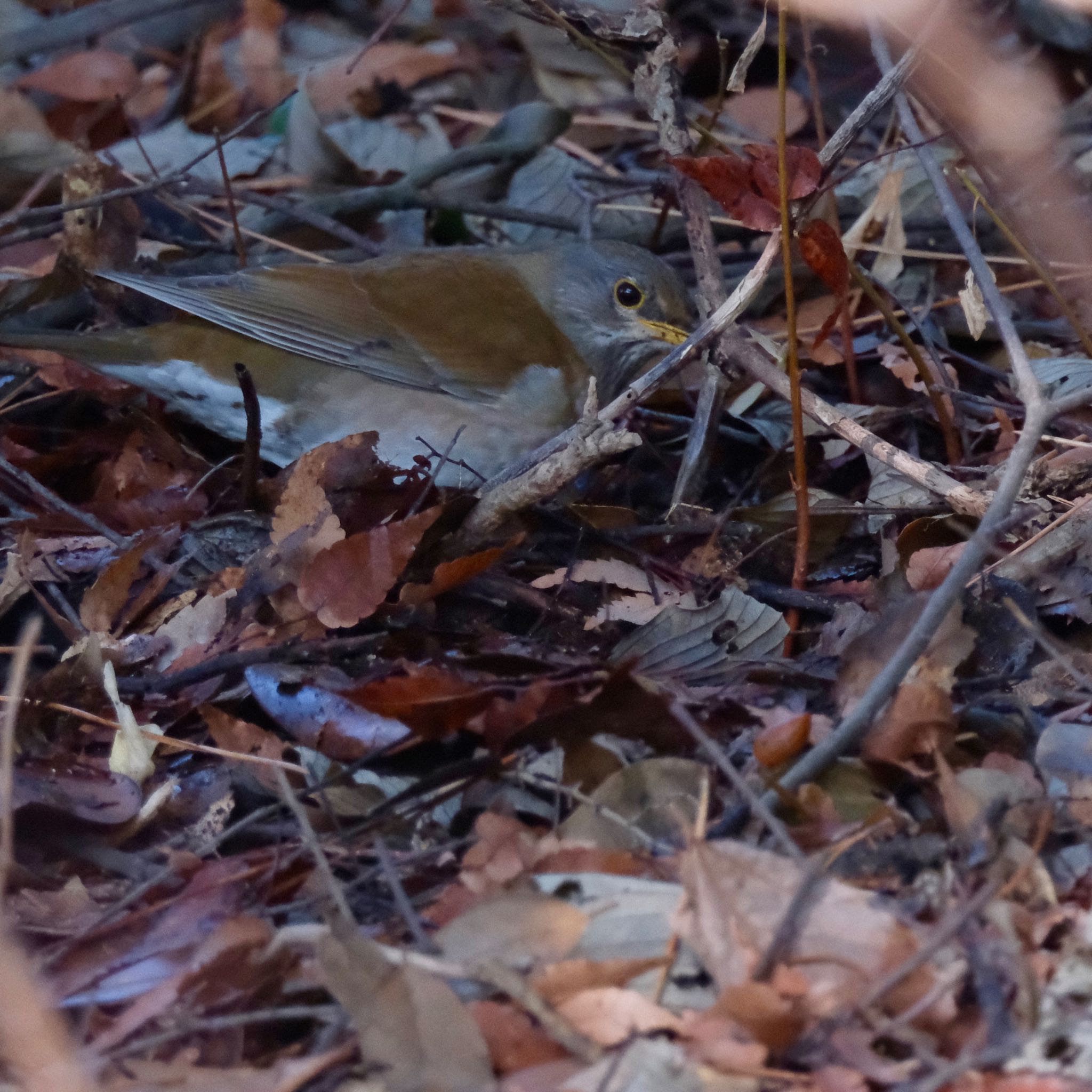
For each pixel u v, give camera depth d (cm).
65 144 978
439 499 643
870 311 879
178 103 1091
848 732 469
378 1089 389
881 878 448
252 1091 384
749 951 407
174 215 954
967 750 518
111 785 528
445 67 1123
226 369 734
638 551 673
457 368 748
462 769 514
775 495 771
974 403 771
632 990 409
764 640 611
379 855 458
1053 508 634
